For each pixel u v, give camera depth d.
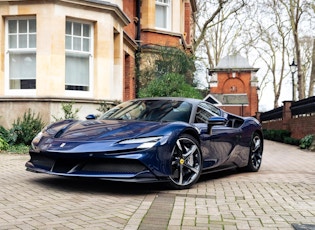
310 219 3.62
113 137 4.52
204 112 5.81
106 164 4.39
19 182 5.13
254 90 41.97
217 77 42.75
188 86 13.23
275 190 5.11
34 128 9.79
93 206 3.86
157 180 4.52
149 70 15.29
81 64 11.20
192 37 27.80
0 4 10.45
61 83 10.43
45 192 4.52
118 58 12.77
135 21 16.44
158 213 3.64
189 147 5.05
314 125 13.23
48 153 4.52
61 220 3.29
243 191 4.99
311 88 26.69
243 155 6.53
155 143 4.46
